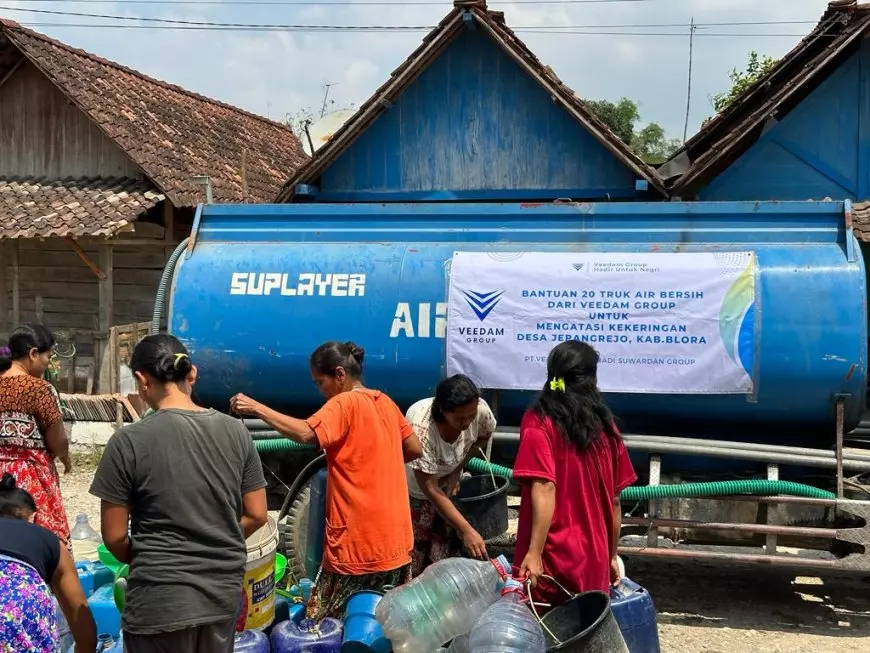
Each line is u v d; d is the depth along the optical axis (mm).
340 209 6219
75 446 9703
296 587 4738
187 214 12852
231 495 3084
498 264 5688
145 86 15945
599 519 3496
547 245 5789
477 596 3625
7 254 12930
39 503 4512
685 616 5379
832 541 5055
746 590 5863
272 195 15000
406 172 12133
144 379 3152
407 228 6086
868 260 10680
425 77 11961
